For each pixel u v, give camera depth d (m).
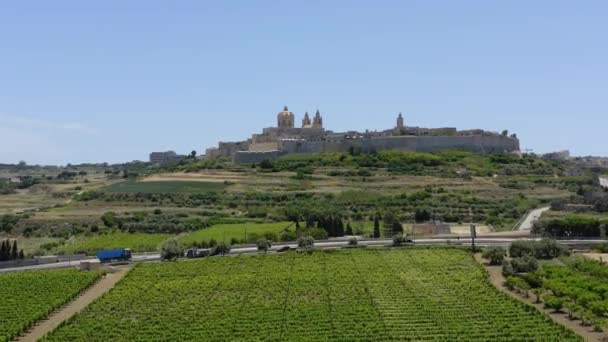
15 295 188.50
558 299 159.88
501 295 174.00
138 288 194.12
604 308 150.25
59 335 150.00
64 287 195.88
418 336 140.12
